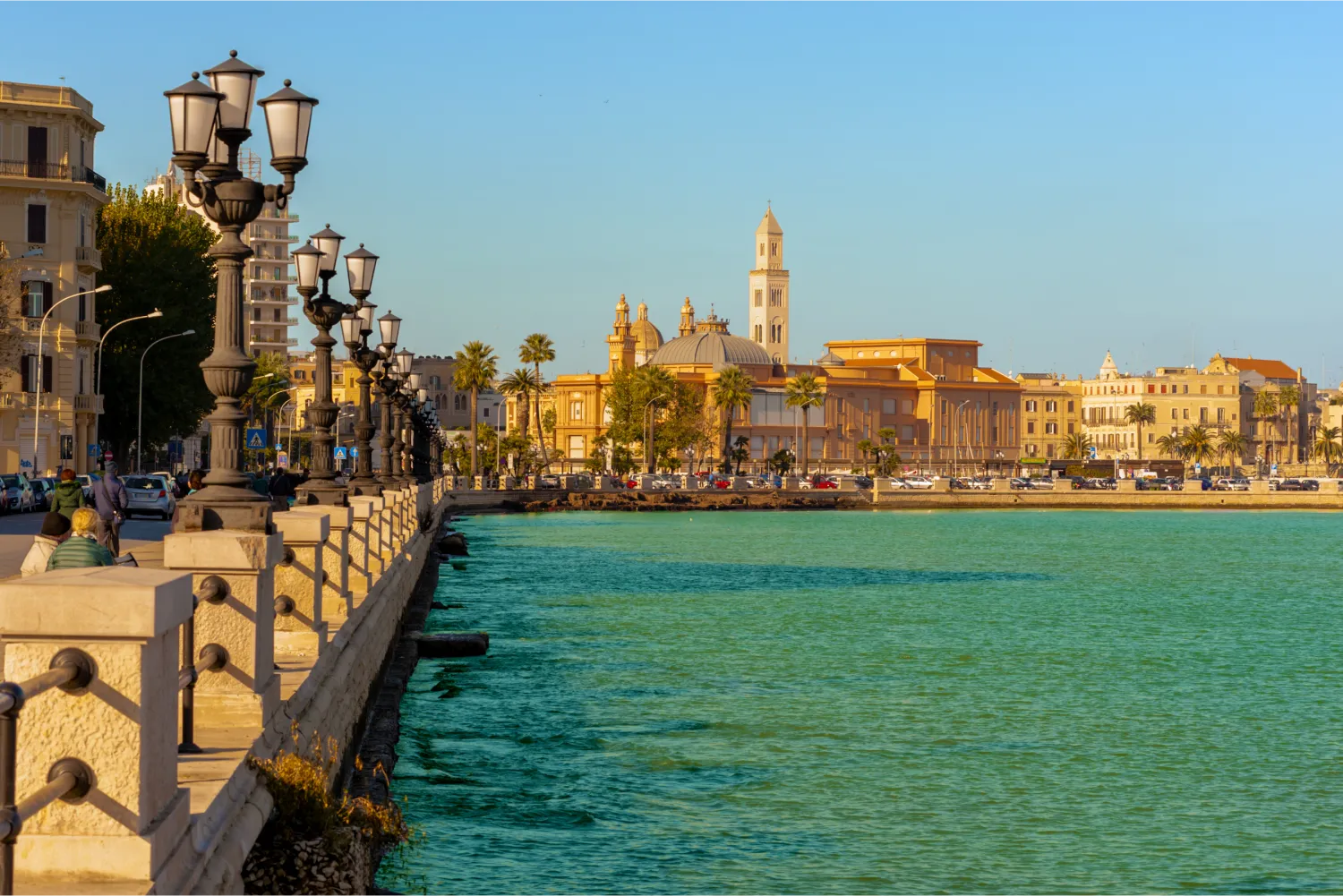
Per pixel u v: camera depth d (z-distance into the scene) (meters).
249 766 11.39
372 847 14.97
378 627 27.05
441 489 109.44
